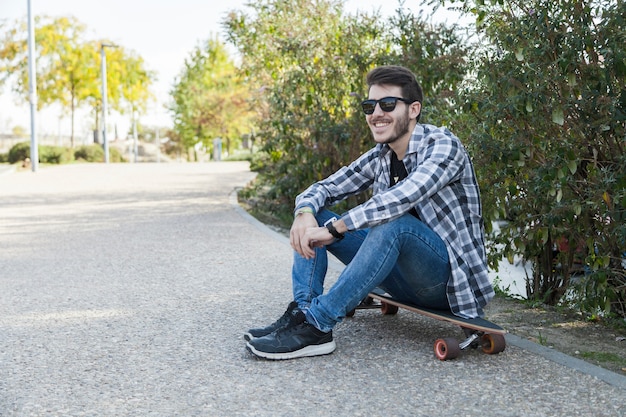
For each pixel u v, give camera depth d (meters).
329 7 8.23
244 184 13.38
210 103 36.84
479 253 3.27
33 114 18.56
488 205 4.33
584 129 3.75
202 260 5.77
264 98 9.01
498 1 3.91
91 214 8.99
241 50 9.76
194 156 46.59
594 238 3.94
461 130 4.61
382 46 7.51
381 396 2.75
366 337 3.54
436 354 3.19
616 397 2.74
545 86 3.73
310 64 7.75
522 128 3.95
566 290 4.31
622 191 3.55
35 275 5.24
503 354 3.27
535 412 2.59
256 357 3.22
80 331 3.69
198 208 9.54
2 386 2.88
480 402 2.69
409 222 3.10
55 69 30.95
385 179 3.45
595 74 3.66
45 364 3.16
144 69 36.44
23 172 18.22
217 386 2.87
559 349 3.46
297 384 2.88
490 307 4.39
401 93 3.23
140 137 58.06
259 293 4.55
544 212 4.06
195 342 3.48
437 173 3.09
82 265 5.61
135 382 2.92
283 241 6.75
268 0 9.48
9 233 7.43
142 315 4.02
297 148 7.85
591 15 3.61
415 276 3.19
